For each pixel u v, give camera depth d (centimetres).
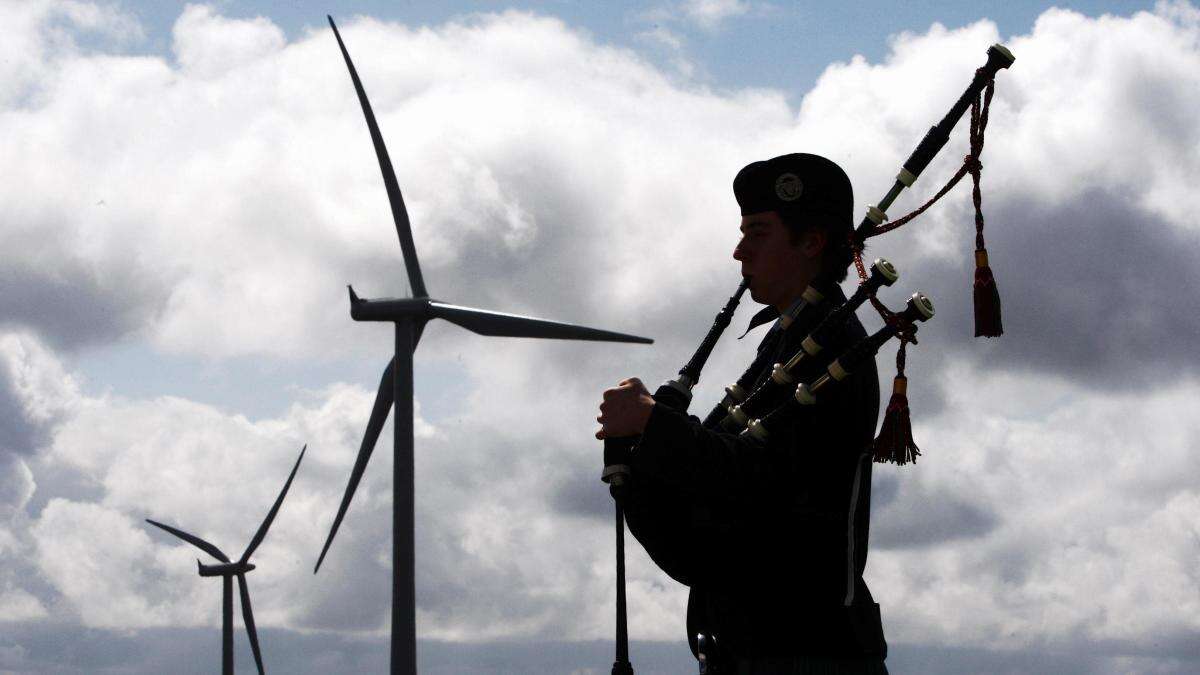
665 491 625
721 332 689
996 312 665
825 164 668
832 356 624
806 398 602
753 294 686
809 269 669
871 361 629
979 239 668
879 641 624
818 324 654
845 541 609
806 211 665
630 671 661
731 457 592
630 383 605
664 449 587
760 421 610
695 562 621
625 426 596
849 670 611
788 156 671
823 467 604
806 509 602
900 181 657
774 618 613
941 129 656
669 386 682
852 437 609
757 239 673
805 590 609
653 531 625
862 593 625
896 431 609
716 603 632
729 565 617
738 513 607
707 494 591
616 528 669
